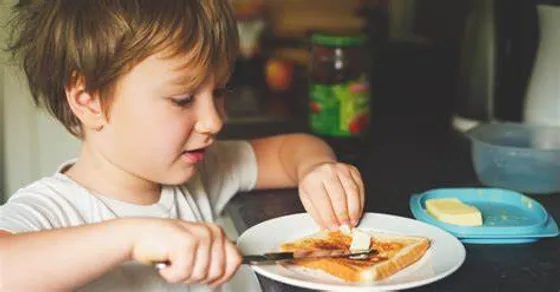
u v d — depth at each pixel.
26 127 1.24
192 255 0.81
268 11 1.80
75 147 1.24
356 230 0.97
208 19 0.92
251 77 1.76
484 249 0.97
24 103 1.23
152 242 0.82
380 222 1.00
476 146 1.19
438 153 1.33
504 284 0.89
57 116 0.99
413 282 0.85
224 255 0.83
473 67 1.34
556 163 1.13
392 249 0.92
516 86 1.27
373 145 1.37
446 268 0.88
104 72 0.91
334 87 1.29
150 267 0.98
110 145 0.95
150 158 0.93
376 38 1.68
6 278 0.83
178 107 0.92
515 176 1.15
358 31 1.67
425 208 1.05
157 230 0.82
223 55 0.94
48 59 0.96
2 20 1.13
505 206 1.07
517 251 0.96
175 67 0.90
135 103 0.91
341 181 1.02
